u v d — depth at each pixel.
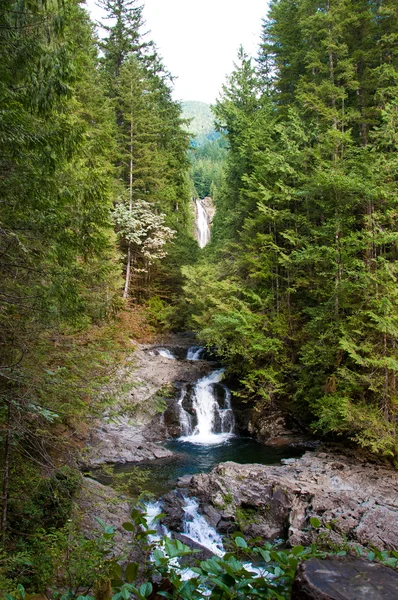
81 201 8.63
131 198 29.86
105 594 2.94
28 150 7.39
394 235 13.95
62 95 7.93
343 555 2.55
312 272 19.33
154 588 2.93
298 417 19.25
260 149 22.42
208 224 60.56
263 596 2.36
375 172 15.69
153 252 30.91
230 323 19.30
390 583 2.18
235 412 21.67
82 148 9.17
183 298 30.27
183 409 20.75
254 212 22.20
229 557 2.56
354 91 22.02
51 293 7.11
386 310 13.27
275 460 16.47
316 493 11.62
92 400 9.38
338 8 19.34
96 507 10.00
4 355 7.05
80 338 10.30
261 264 20.08
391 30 20.48
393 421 14.11
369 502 11.07
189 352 27.39
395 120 16.58
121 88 31.25
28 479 8.23
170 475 14.89
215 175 94.81
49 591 5.97
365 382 14.41
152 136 31.38
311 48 22.83
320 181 16.05
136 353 23.89
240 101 25.38
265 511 11.67
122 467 15.51
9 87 7.30
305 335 18.78
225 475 13.09
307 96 19.33
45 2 7.40
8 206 6.98
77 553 5.95
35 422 8.04
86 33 23.41
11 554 6.83
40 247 7.40
